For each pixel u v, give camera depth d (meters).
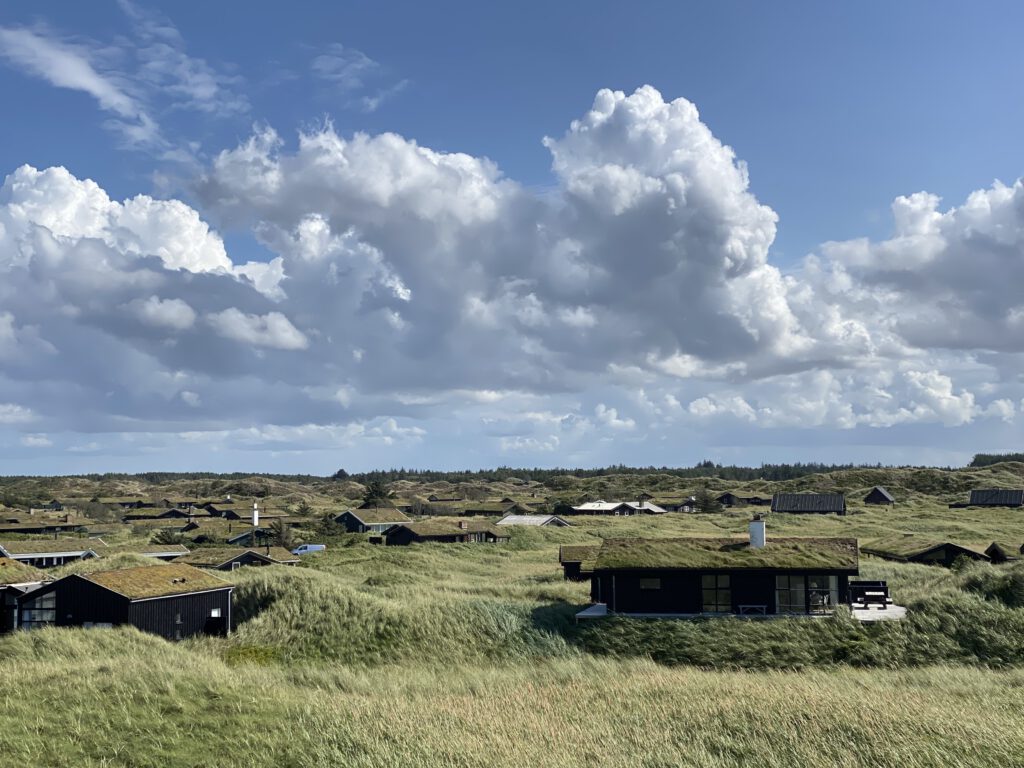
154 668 29.06
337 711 24.62
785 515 141.75
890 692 28.92
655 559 48.97
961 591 46.75
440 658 43.78
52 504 179.25
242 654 43.94
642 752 21.94
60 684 26.19
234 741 21.86
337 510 169.75
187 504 181.38
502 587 61.28
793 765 20.98
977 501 150.38
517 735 23.12
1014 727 23.00
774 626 44.47
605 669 37.41
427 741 22.03
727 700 26.86
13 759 19.84
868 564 66.38
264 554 82.38
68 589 45.66
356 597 52.25
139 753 20.73
